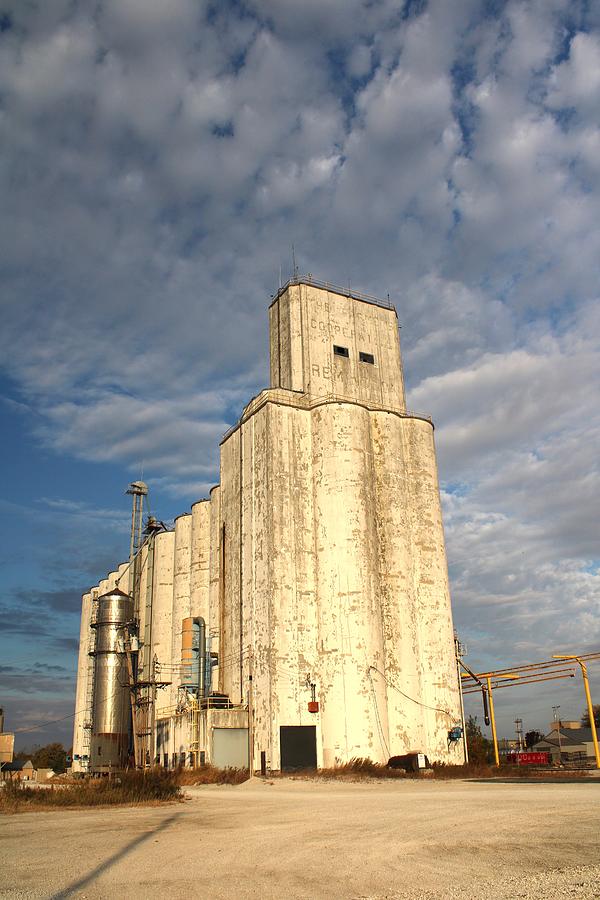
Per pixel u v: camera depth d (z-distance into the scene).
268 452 54.72
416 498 58.53
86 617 94.00
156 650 72.75
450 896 9.91
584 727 105.81
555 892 9.97
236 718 49.25
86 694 90.12
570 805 20.11
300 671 50.19
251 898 10.01
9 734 90.81
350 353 62.62
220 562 59.78
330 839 15.66
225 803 26.77
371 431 58.00
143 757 52.41
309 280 63.53
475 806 20.98
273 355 63.28
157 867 12.60
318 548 52.91
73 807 26.33
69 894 10.43
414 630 54.12
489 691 54.81
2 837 17.31
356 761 45.81
